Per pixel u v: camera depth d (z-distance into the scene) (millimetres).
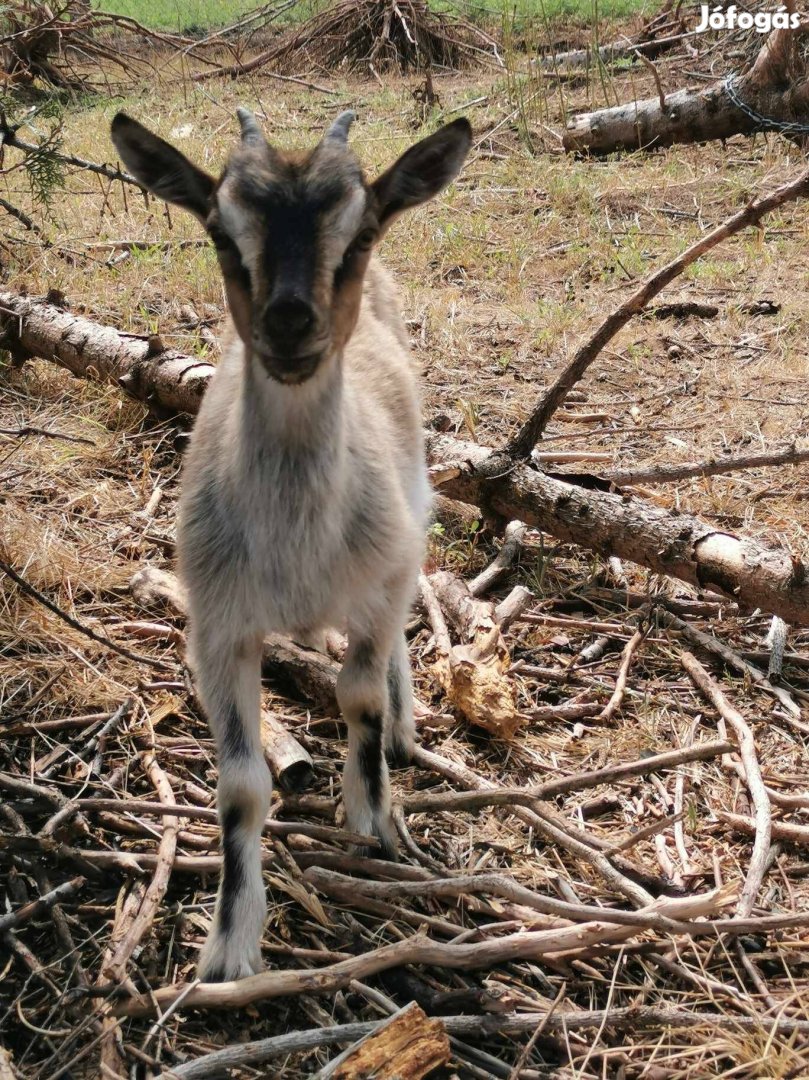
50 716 1490
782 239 2922
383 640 1356
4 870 1339
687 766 1481
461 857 1376
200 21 5535
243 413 1261
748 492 1910
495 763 1495
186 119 4020
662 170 3410
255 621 1303
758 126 3494
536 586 1748
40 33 3117
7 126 2307
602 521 1722
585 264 2795
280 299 1172
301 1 5355
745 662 1609
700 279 2695
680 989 1264
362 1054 1148
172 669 1543
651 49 4488
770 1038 1181
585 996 1260
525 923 1292
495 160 3582
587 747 1510
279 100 4344
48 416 2008
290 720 1524
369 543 1324
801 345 2383
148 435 1993
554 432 2064
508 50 4352
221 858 1312
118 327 2293
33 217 2861
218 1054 1154
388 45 4867
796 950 1294
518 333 2453
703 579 1668
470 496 1798
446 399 2146
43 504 1807
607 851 1334
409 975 1257
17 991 1242
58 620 1603
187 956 1280
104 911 1299
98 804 1354
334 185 1210
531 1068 1197
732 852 1387
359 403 1369
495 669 1534
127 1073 1180
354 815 1366
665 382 2256
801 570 1599
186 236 2848
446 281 2748
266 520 1272
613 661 1638
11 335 2113
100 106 4258
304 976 1220
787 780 1462
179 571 1340
